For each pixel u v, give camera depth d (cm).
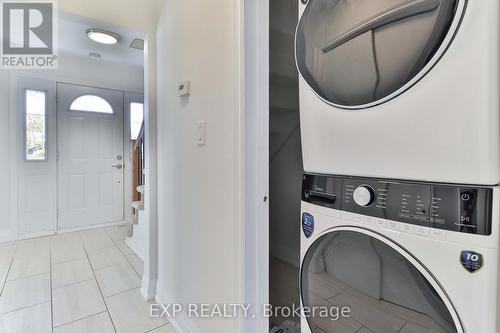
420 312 60
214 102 126
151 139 196
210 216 129
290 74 182
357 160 71
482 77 47
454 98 51
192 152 145
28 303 186
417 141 58
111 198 387
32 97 324
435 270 56
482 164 49
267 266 114
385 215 64
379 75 64
